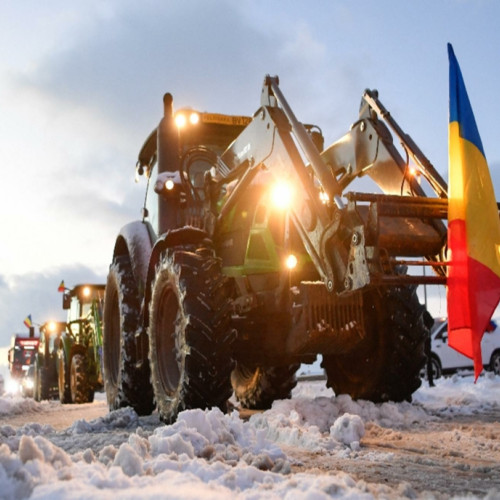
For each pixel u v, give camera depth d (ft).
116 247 24.59
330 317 17.11
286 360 19.75
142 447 10.19
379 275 13.38
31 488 7.25
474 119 15.24
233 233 19.70
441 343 45.85
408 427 16.61
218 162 20.90
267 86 18.22
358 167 18.30
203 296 17.10
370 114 18.15
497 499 8.14
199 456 11.02
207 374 16.49
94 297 41.29
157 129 22.68
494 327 46.01
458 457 12.44
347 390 19.72
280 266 17.92
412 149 16.49
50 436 15.92
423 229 14.73
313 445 13.41
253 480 8.43
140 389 21.57
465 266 14.01
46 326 49.88
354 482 8.49
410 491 8.36
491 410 21.02
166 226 21.25
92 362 39.14
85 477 7.77
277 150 17.33
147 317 20.76
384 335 18.58
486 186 14.71
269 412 17.06
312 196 15.48
